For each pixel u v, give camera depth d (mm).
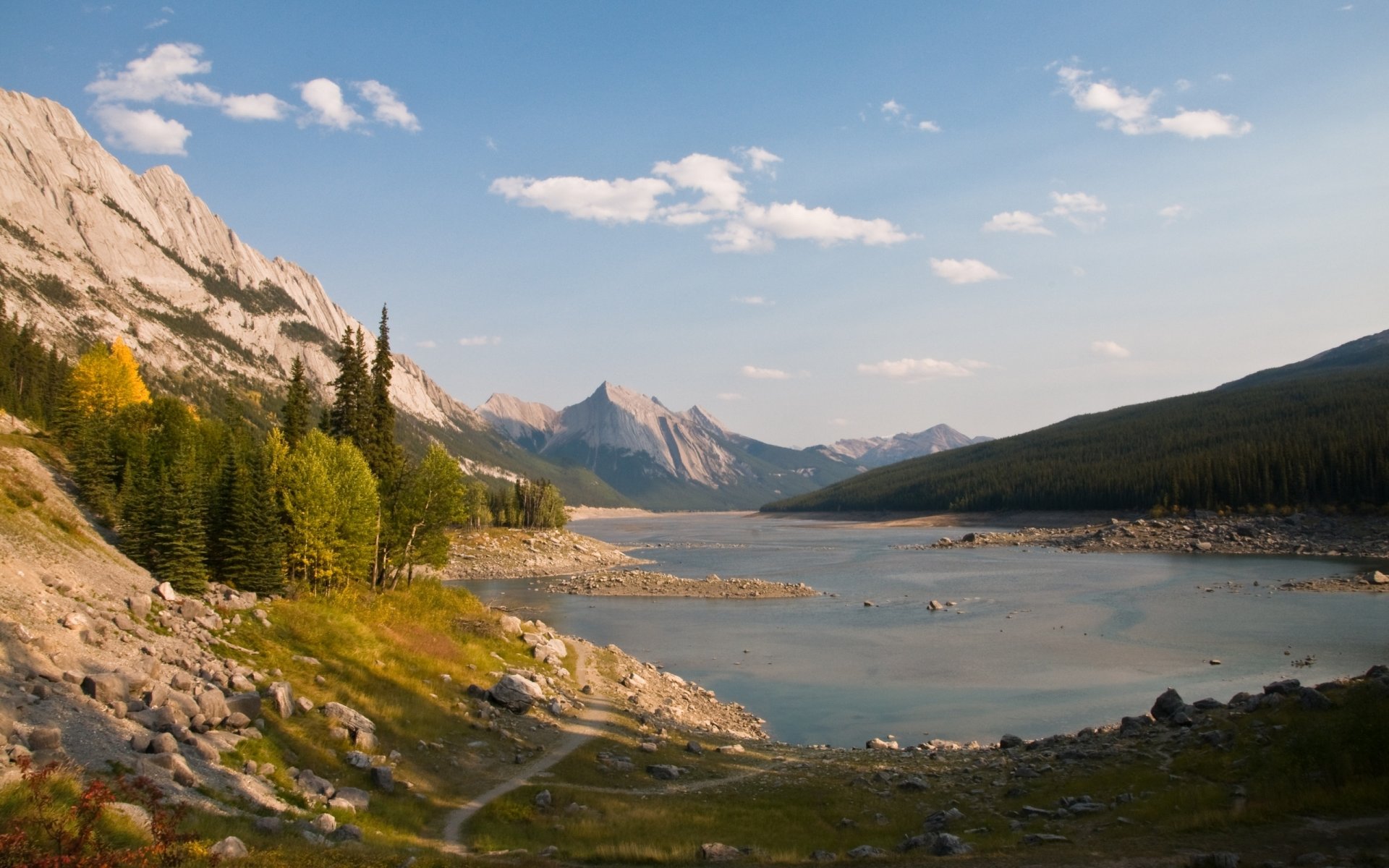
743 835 25922
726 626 82562
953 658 66000
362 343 87125
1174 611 82875
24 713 19422
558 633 75125
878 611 90312
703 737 42625
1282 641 66312
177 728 22703
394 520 64125
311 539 50750
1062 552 161000
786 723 49688
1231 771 26953
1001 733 46250
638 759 36125
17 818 13883
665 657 68562
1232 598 90438
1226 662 60000
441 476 65250
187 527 42250
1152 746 31281
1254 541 148375
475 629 55531
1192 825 22547
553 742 37000
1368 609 80688
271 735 26812
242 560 47438
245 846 16875
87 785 17031
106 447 56812
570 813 27922
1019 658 64750
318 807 23000
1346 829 20812
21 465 49750
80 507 50906
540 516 188875
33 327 140500
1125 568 126250
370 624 45500
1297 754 26188
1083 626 77000
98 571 36031
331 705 30703
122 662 26188
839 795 30906
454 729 35219
